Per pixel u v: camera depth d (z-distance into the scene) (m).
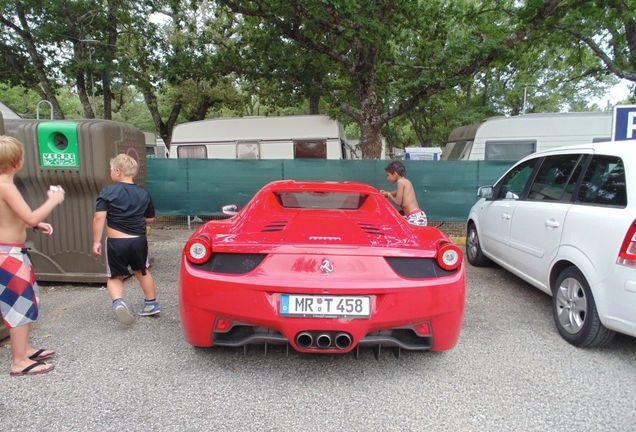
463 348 3.67
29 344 3.56
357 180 10.30
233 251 2.90
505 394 2.93
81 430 2.48
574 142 11.07
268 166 10.36
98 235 3.85
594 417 2.67
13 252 3.03
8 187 2.88
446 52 10.45
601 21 11.89
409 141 38.31
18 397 2.82
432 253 2.95
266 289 2.79
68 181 5.25
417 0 10.93
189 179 10.36
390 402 2.82
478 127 11.55
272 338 2.86
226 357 3.40
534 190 4.91
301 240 2.99
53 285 5.50
